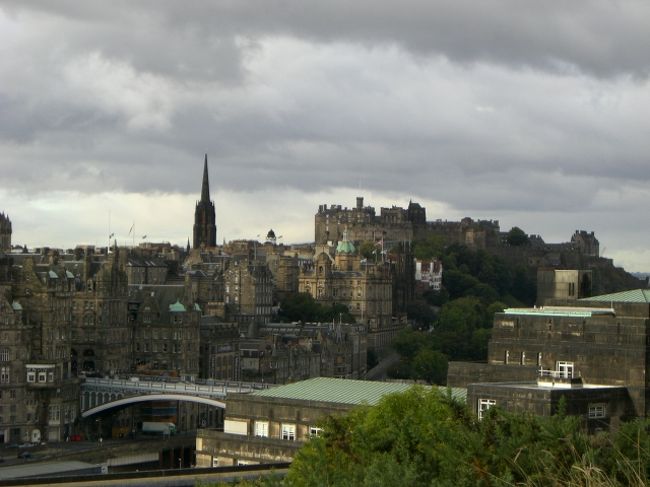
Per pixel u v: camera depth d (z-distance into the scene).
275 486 113.56
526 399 181.00
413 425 123.31
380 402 171.12
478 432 107.56
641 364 190.62
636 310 199.75
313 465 117.94
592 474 81.25
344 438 127.19
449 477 102.06
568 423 101.25
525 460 98.56
